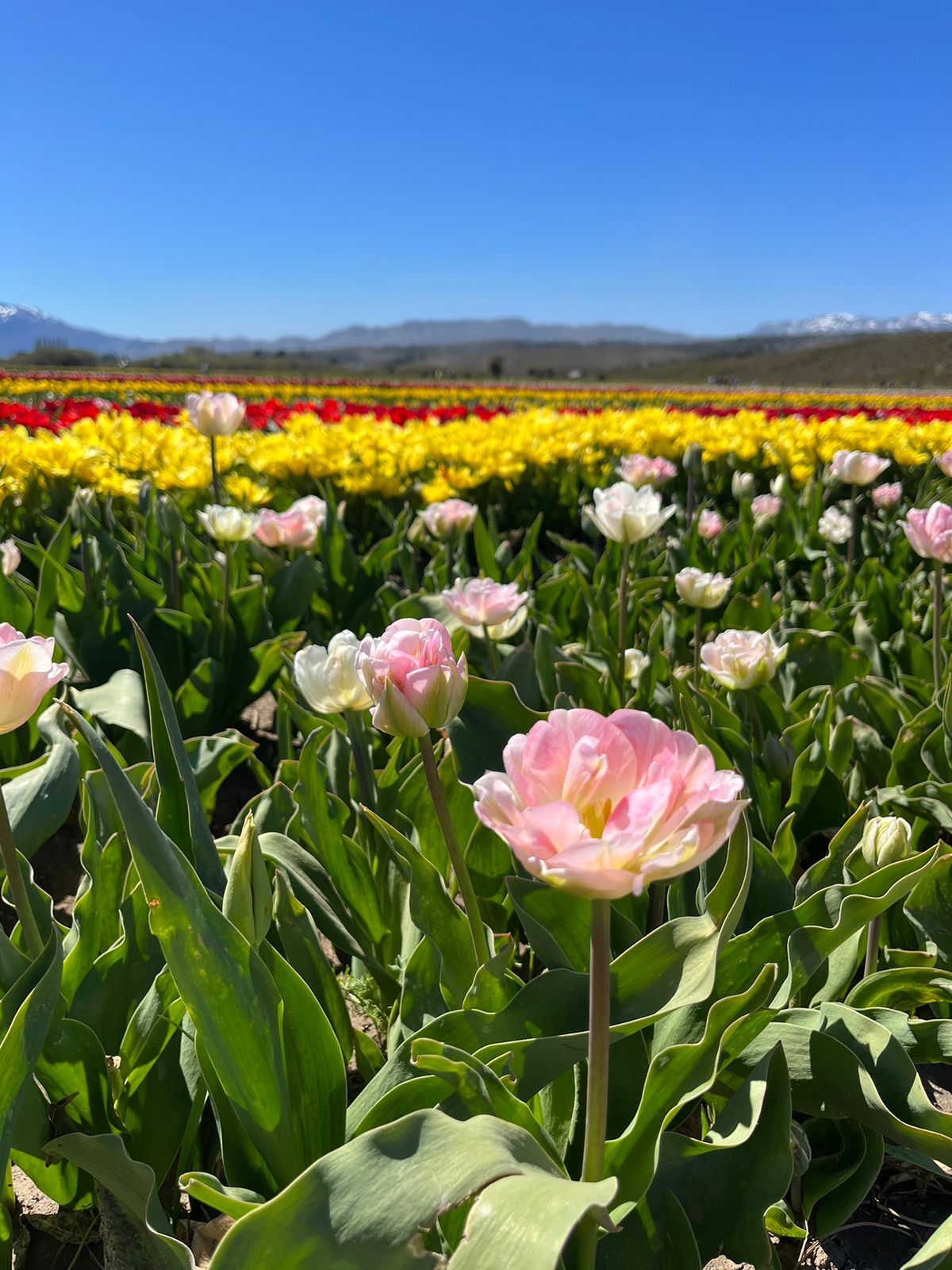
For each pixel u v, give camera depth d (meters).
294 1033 0.52
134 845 0.43
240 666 1.38
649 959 0.52
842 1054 0.52
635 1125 0.47
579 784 0.32
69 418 3.47
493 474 2.61
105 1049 0.62
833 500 2.96
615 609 1.53
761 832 0.89
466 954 0.65
